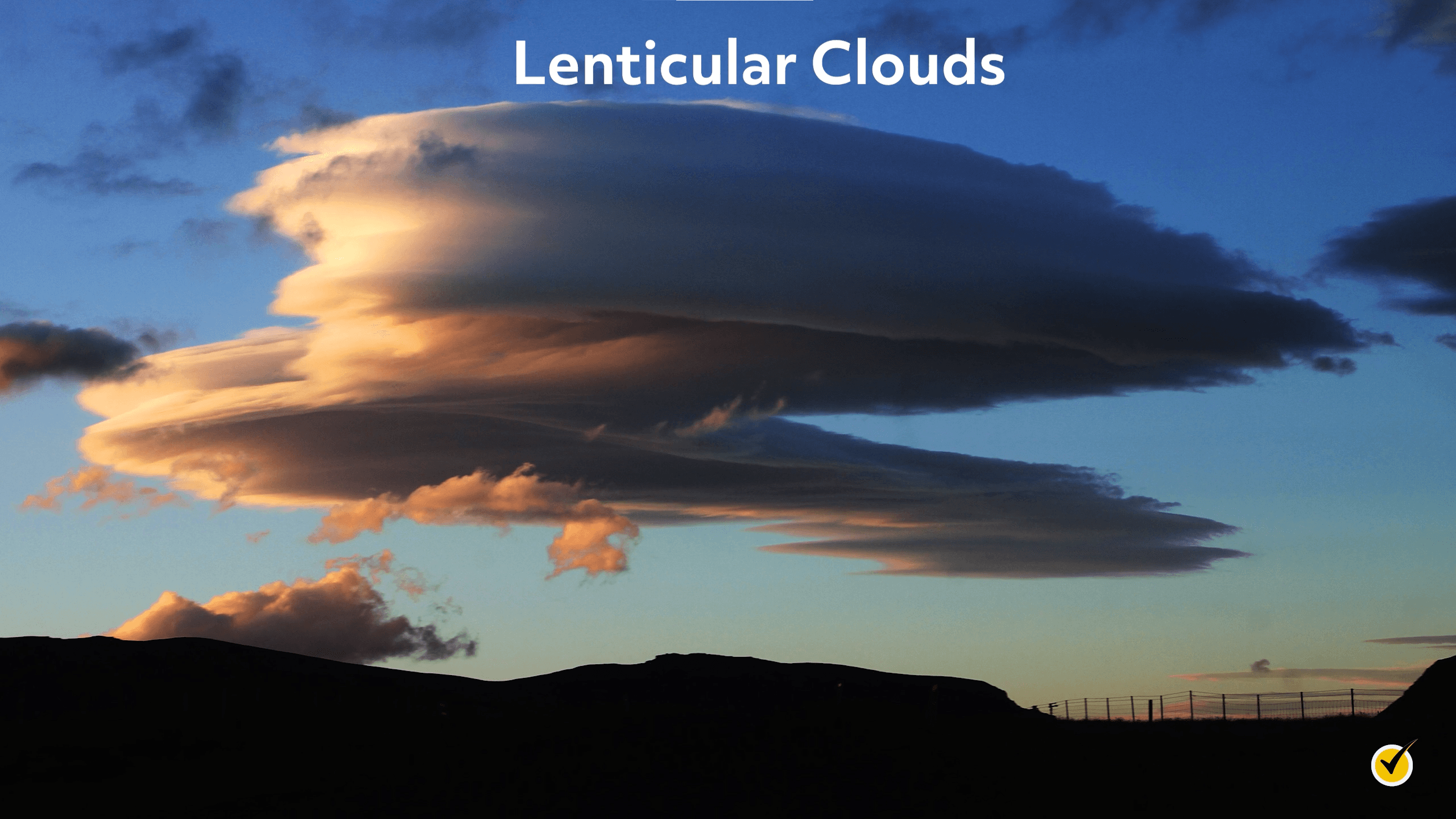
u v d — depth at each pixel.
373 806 64.44
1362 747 55.91
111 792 74.56
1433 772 51.47
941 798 56.62
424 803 64.12
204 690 132.25
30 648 140.50
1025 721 71.44
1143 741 61.88
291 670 147.62
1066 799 54.00
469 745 77.19
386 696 138.25
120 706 124.94
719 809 58.59
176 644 149.38
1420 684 67.12
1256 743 59.12
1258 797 50.56
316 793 68.56
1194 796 51.75
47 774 80.81
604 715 82.50
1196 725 66.31
